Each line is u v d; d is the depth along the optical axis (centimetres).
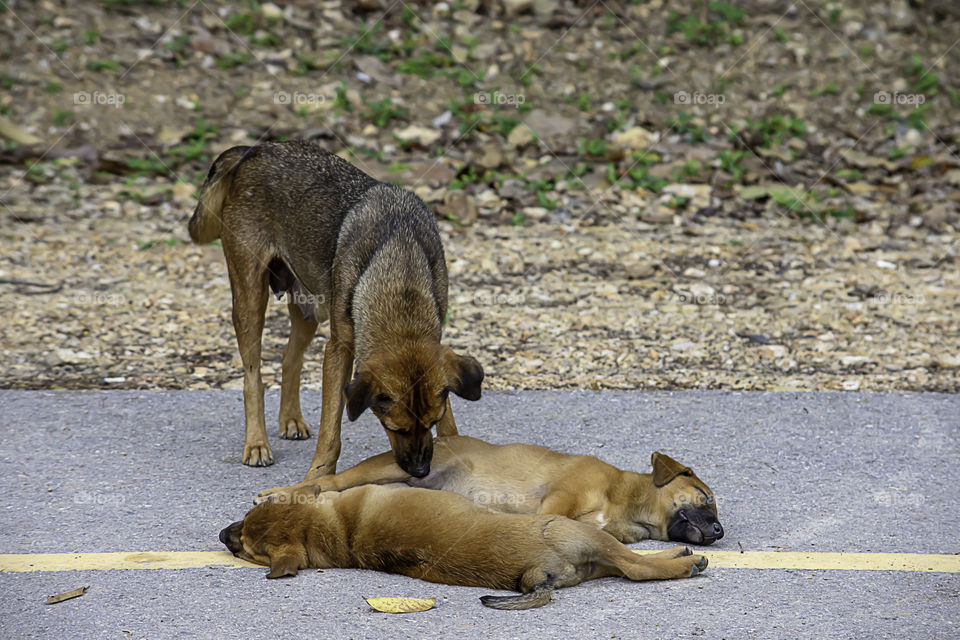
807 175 1505
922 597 603
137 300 1144
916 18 1880
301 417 869
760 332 1095
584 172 1489
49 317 1089
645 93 1672
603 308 1149
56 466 785
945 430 867
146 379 968
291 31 1734
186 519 707
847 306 1160
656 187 1459
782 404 921
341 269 760
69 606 587
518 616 575
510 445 725
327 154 845
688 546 680
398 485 683
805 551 664
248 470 792
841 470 792
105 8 1733
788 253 1306
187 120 1532
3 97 1538
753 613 582
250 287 823
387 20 1786
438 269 772
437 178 1434
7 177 1410
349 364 761
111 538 675
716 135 1586
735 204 1435
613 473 694
